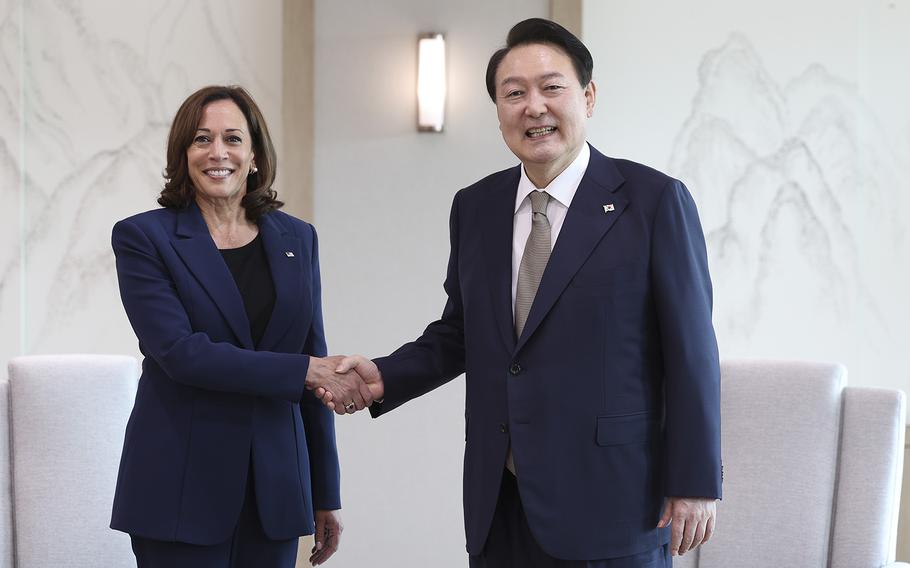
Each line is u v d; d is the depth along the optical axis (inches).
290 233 96.1
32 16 160.7
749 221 162.9
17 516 106.3
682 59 162.4
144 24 162.9
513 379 83.8
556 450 81.9
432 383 99.7
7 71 159.6
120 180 162.4
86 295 161.5
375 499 164.2
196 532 85.9
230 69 164.9
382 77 164.9
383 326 165.0
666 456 82.6
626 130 162.1
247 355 87.6
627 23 161.8
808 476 101.1
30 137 160.9
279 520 89.3
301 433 93.4
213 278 89.5
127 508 86.3
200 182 91.4
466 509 88.2
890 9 161.9
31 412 107.3
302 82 164.1
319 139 165.0
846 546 97.9
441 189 164.1
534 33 86.4
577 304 82.9
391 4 164.4
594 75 162.1
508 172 93.1
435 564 163.8
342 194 165.2
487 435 85.8
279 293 91.9
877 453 98.6
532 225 87.1
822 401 102.1
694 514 81.6
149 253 89.0
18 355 159.0
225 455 87.6
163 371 89.1
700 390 81.2
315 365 91.8
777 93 162.7
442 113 163.2
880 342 161.9
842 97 162.7
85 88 161.6
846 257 162.6
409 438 164.2
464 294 90.2
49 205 161.0
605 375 82.2
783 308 162.7
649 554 83.7
